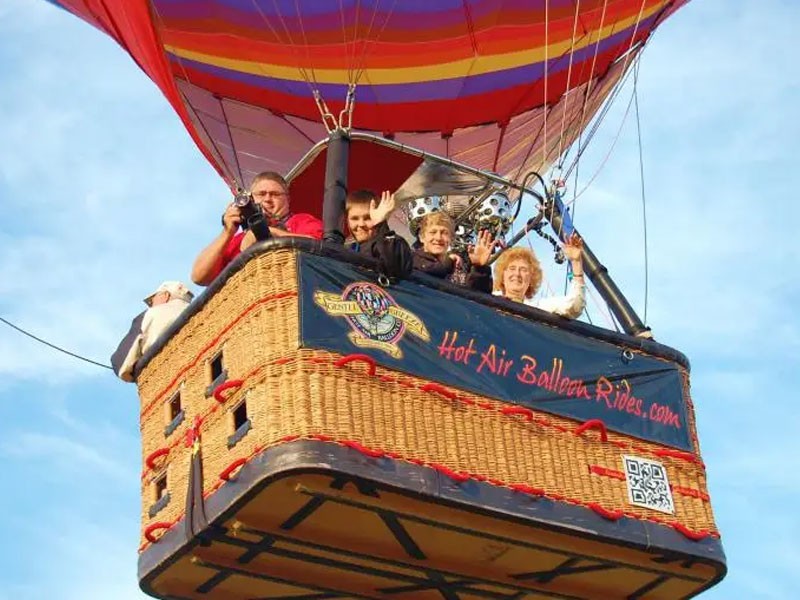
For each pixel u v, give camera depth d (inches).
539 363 291.4
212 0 426.3
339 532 277.9
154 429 298.5
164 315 311.7
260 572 290.5
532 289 321.7
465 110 464.8
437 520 272.4
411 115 465.1
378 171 329.4
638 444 298.8
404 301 277.0
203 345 283.9
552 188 351.9
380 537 280.8
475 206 351.6
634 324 335.6
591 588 309.4
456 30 445.1
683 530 294.8
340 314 267.7
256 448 257.6
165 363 298.7
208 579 293.0
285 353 261.1
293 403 257.1
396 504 267.6
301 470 250.4
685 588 309.9
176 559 282.2
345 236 315.0
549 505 278.8
